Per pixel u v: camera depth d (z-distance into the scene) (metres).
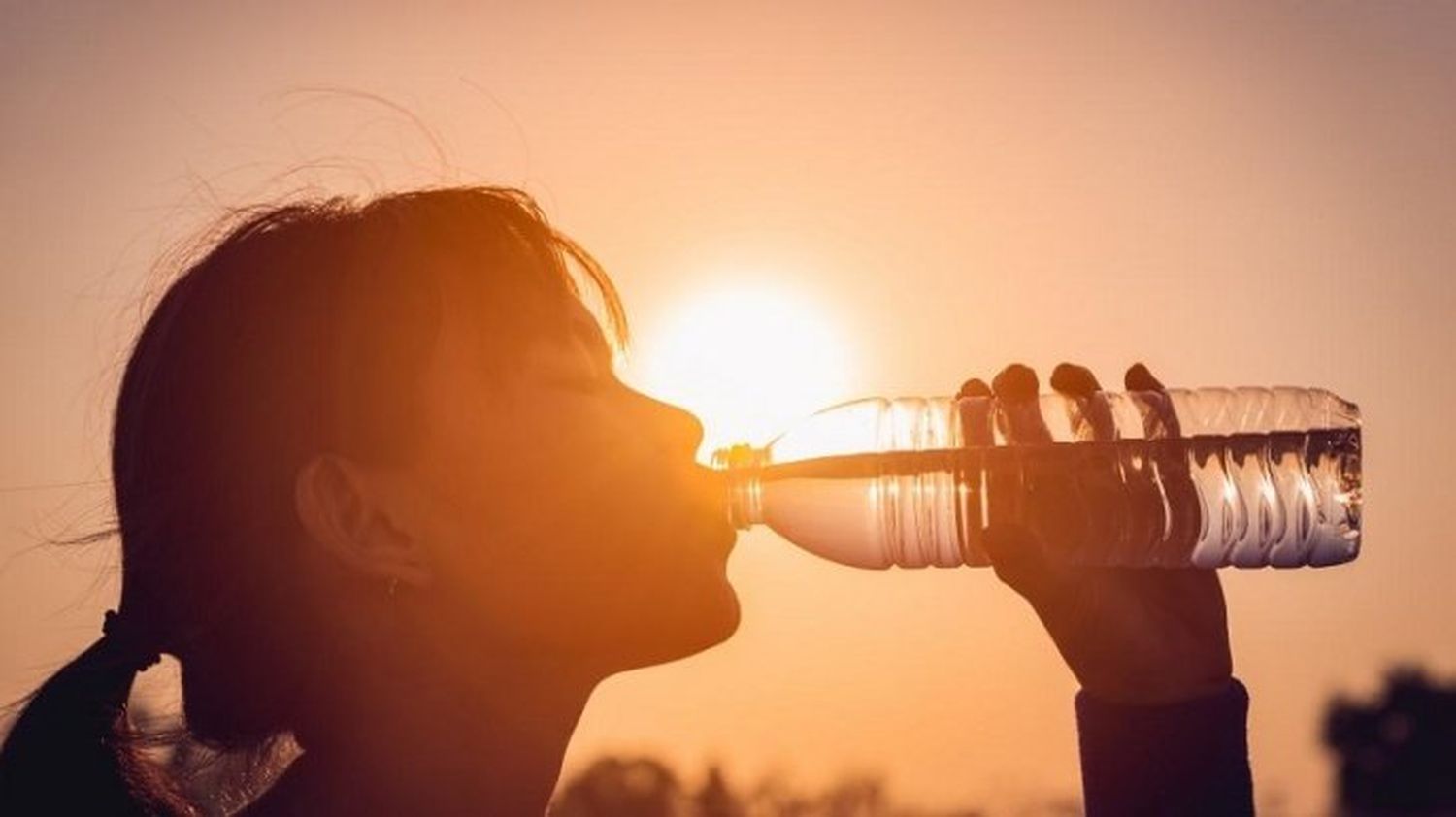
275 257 1.20
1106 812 1.53
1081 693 1.58
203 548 1.19
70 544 1.55
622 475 1.22
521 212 1.28
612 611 1.20
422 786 1.17
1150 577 1.57
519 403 1.20
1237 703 1.54
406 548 1.17
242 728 1.20
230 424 1.18
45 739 1.19
